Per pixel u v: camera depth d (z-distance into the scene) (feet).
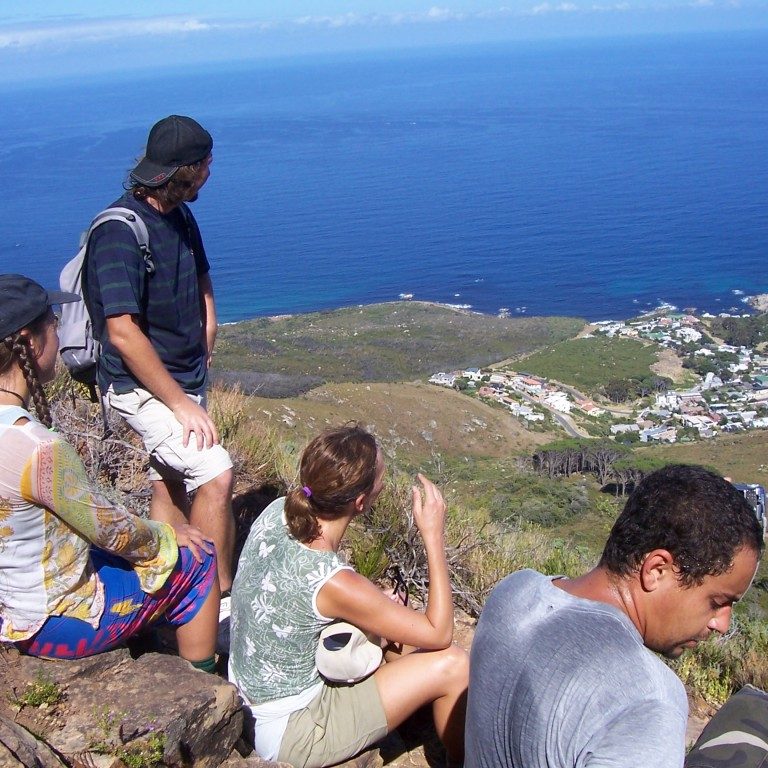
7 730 6.53
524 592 6.30
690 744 11.33
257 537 8.68
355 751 8.50
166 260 10.49
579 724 5.38
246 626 8.48
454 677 8.64
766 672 13.61
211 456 10.41
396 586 13.32
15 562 7.41
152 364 10.15
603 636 5.64
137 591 8.07
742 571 5.68
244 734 8.61
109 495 12.86
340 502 8.23
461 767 8.93
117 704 7.26
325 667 8.38
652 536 5.69
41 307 7.57
